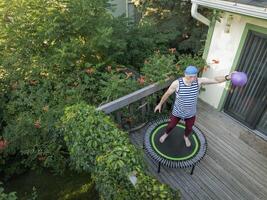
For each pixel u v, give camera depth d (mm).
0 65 4527
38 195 3963
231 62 4242
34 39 4492
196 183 3553
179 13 6398
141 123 4559
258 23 3570
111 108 3725
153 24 6008
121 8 8109
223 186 3508
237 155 3969
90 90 4344
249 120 4402
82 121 3082
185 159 3531
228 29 4023
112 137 2850
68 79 4305
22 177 4320
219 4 3457
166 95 3281
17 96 4367
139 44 5500
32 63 4457
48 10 4340
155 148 3695
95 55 4730
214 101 4910
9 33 4348
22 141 3887
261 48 3752
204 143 3807
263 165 3814
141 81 4207
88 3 4195
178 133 3965
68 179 4148
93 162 2822
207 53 4617
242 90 4305
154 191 2277
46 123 3678
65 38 4492
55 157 3871
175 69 4359
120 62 5324
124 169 2445
